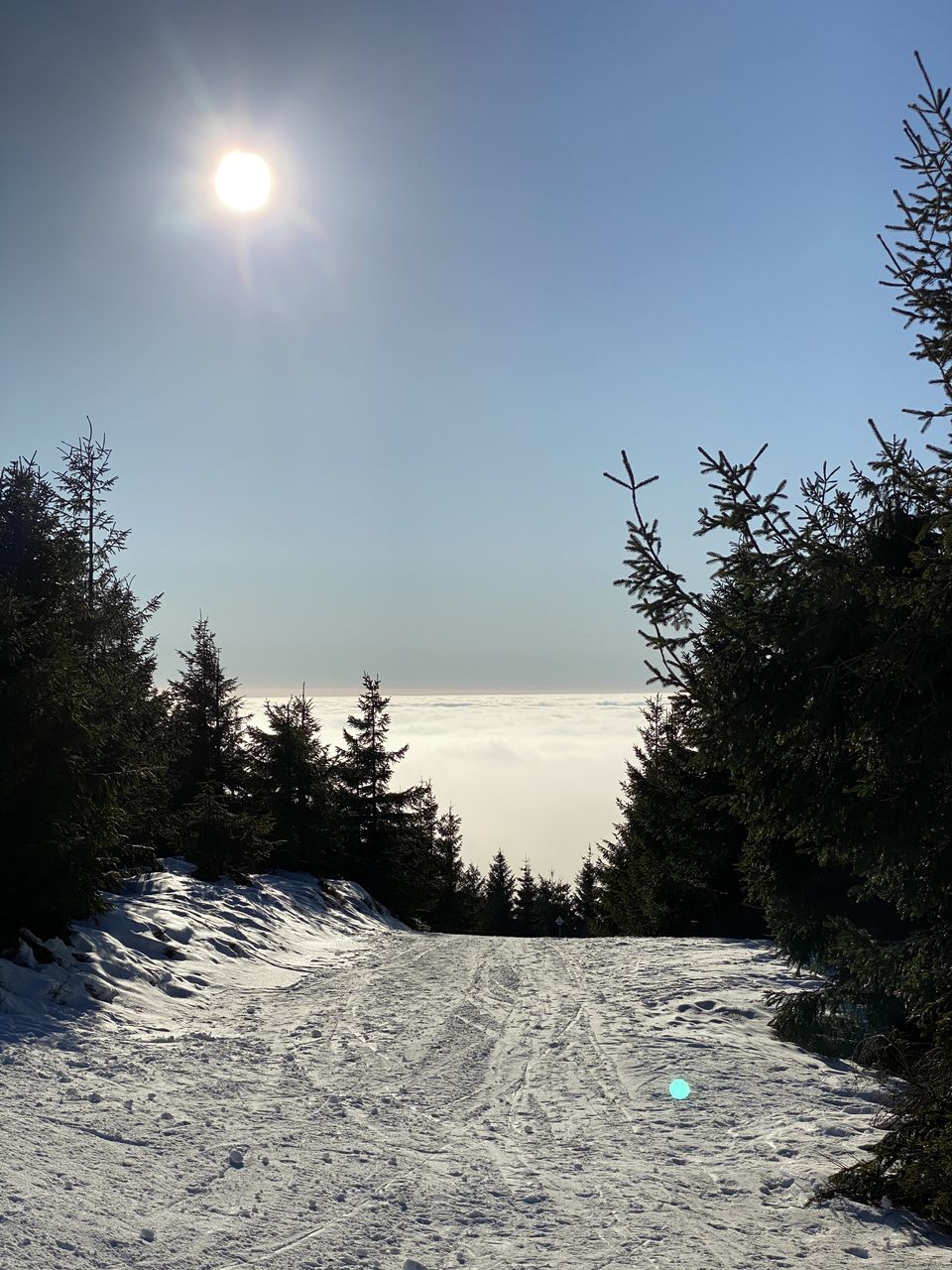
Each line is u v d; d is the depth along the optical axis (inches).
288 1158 272.7
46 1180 228.1
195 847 925.2
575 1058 446.6
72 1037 406.0
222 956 670.5
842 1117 347.3
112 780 516.7
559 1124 337.4
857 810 227.3
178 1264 192.2
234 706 1321.4
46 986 463.2
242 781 1285.7
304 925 900.6
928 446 216.7
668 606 230.8
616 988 645.9
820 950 526.3
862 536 240.2
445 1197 248.4
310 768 1263.5
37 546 541.0
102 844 524.1
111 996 493.4
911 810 218.1
